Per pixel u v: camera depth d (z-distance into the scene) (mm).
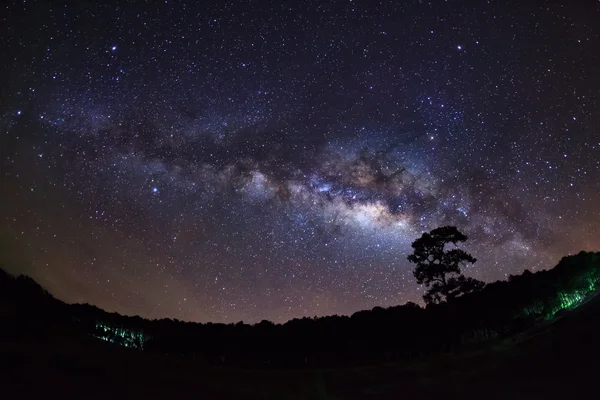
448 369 17938
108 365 15250
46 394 11945
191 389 15141
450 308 26156
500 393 15047
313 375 18797
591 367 15531
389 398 15625
